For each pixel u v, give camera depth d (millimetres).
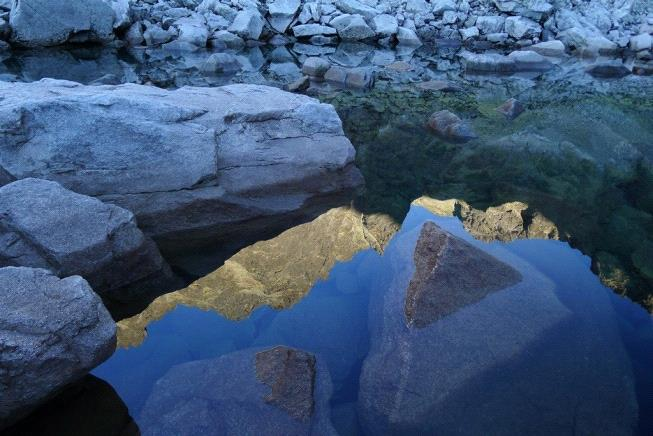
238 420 1738
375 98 6312
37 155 2959
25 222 2410
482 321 2168
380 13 10945
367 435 1704
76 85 3775
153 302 2514
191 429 1713
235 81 6836
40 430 1765
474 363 1959
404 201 3557
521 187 3760
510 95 6828
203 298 2533
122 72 7090
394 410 1782
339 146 3859
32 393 1749
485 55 8828
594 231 3078
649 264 2715
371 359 2045
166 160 3186
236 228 3230
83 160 3035
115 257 2557
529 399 1808
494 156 4426
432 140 4812
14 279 1921
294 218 3365
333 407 1817
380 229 3164
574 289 2449
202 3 10148
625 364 1974
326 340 2168
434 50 10305
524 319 2180
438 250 2523
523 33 10844
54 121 2992
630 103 6531
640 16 11586
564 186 3799
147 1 9766
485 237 2969
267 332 2230
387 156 4391
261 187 3500
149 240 2805
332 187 3742
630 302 2387
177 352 2133
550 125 5391
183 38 8992
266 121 3695
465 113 5793
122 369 2039
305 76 6832
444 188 3768
